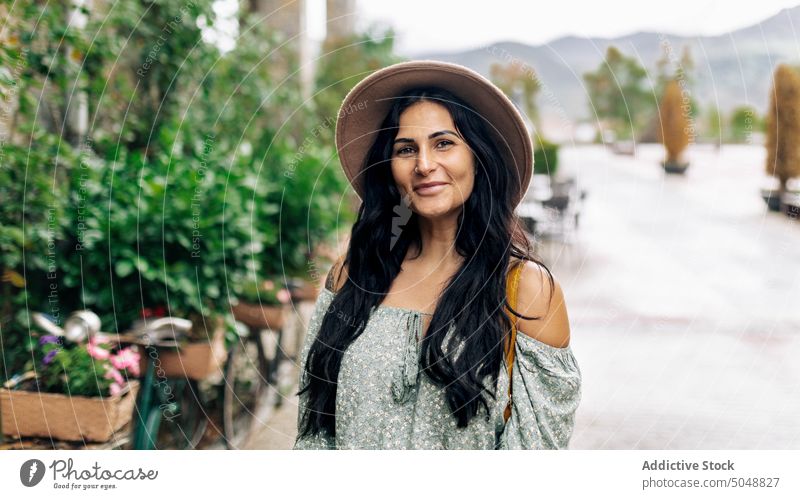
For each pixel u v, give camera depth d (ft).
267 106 18.47
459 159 4.38
